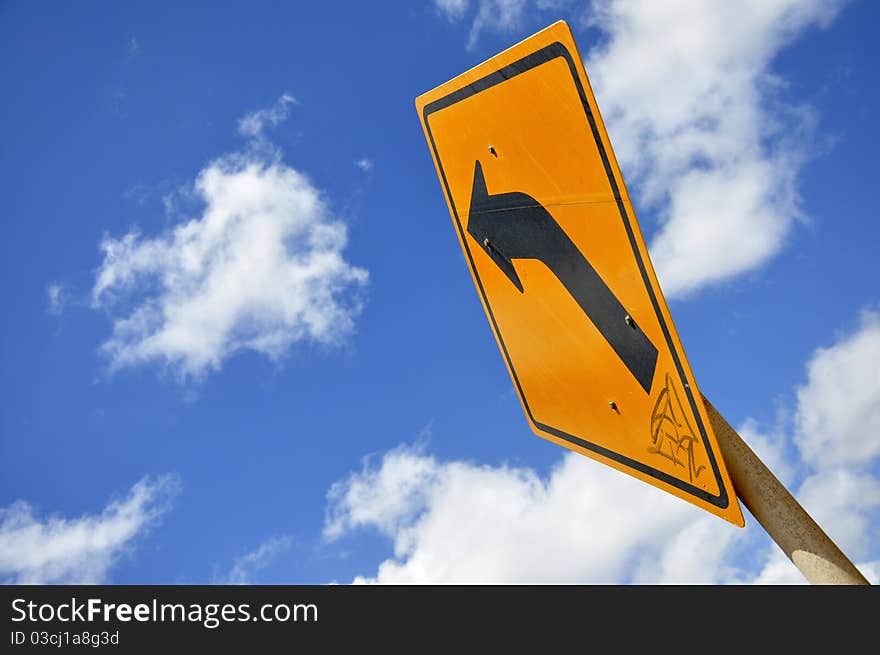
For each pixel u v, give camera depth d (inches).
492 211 143.8
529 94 123.5
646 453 127.9
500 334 157.9
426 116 153.3
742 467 114.0
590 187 117.7
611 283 119.8
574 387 139.9
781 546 114.0
